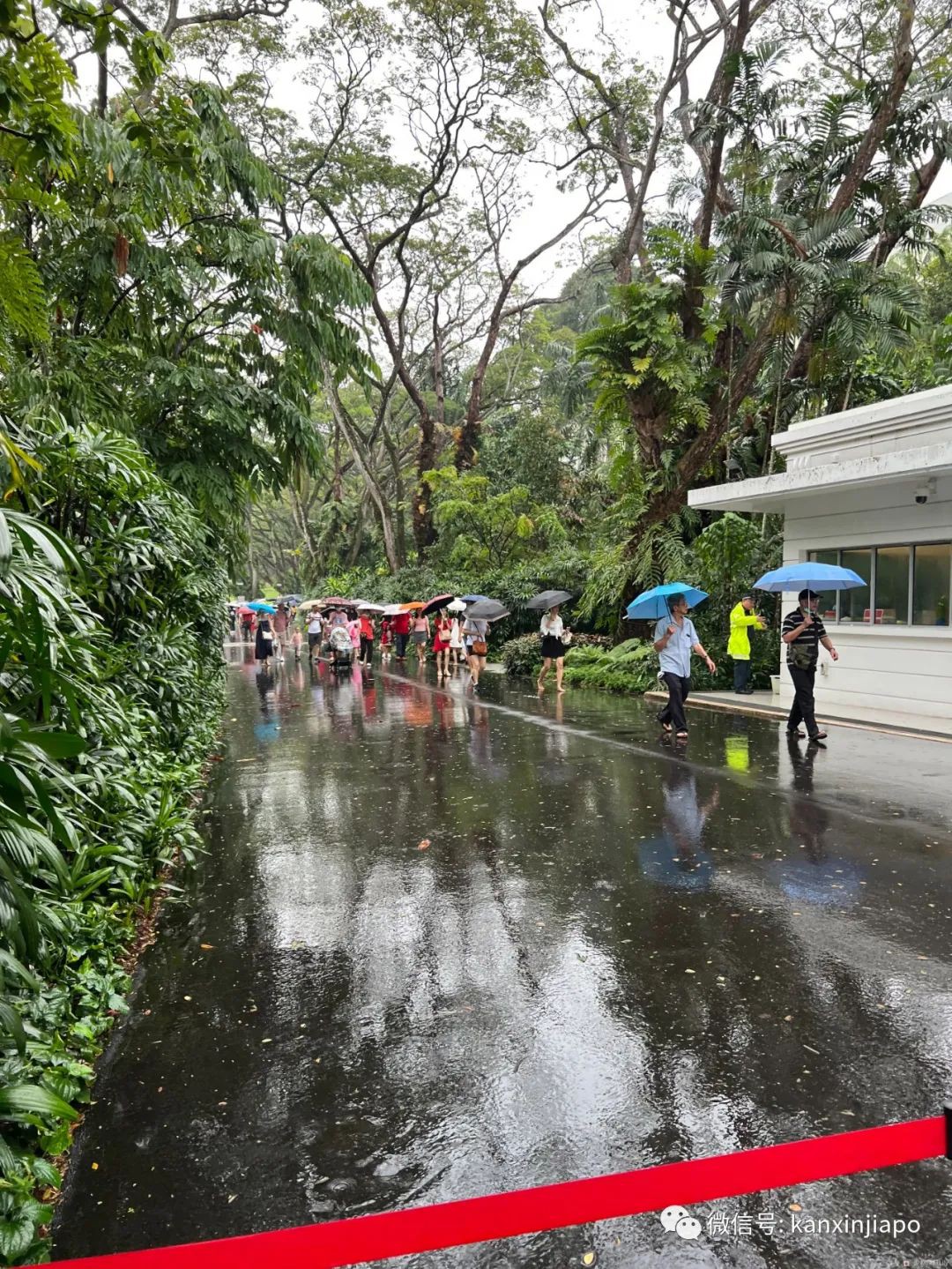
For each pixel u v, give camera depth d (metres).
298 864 5.79
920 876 5.20
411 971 4.10
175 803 6.07
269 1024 3.62
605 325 16.59
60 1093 2.90
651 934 4.43
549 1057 3.28
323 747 10.43
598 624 20.55
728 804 7.00
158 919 4.87
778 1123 2.82
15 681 3.33
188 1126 2.92
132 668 6.35
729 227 16.20
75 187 7.98
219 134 9.70
